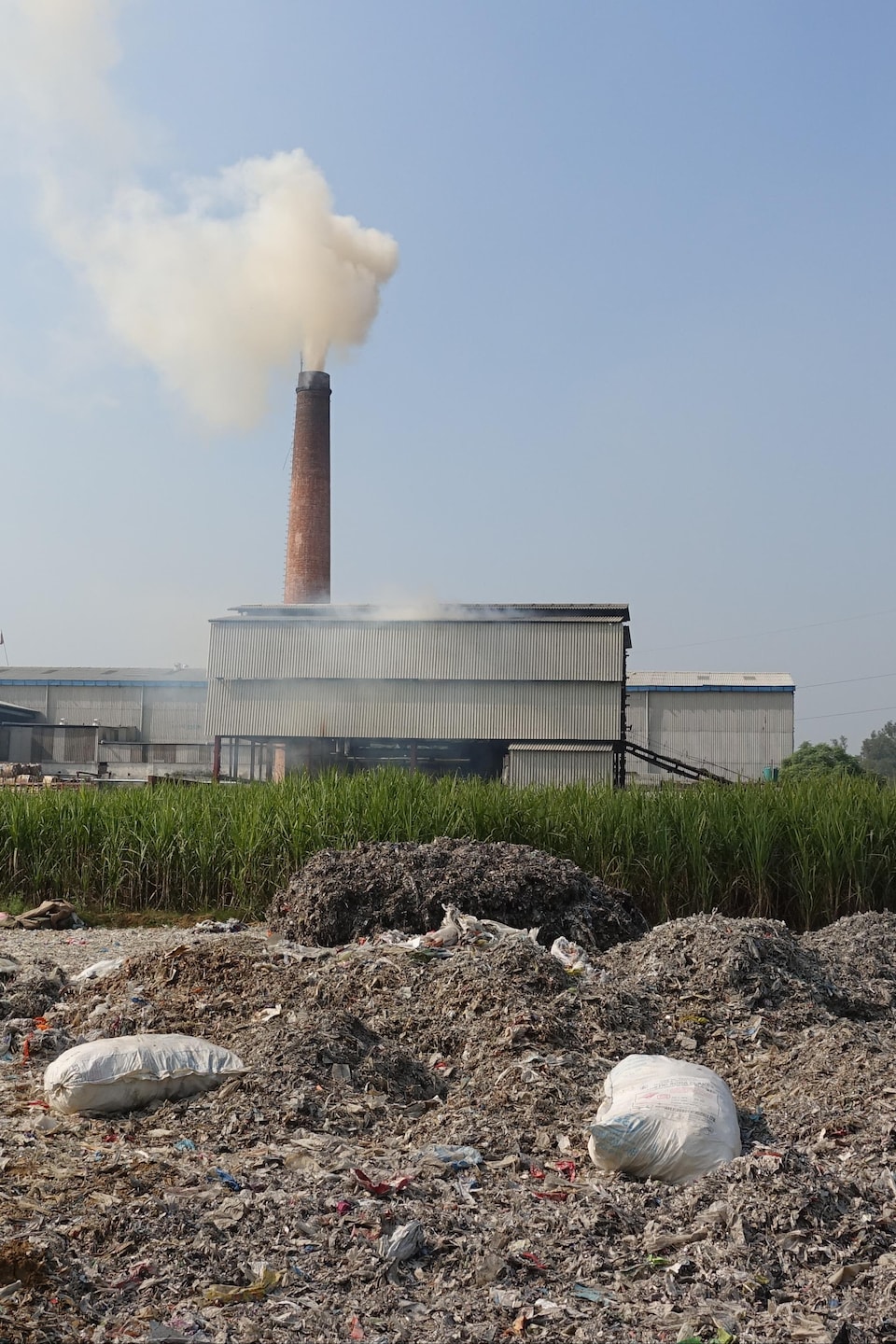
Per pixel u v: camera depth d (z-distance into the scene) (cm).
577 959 962
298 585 4372
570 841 1587
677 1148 549
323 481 4428
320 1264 444
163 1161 548
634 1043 766
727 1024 834
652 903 1537
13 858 1606
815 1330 404
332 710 3794
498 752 3997
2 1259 416
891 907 1505
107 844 1578
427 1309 418
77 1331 389
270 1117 628
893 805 1559
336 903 1235
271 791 1739
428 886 1237
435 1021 796
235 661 3853
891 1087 667
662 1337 401
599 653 3688
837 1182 509
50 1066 664
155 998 852
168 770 4559
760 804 1577
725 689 5791
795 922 1522
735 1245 458
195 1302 414
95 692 5781
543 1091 662
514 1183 547
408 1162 567
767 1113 677
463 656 3744
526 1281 441
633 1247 470
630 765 5806
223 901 1559
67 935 1384
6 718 5388
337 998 834
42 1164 542
